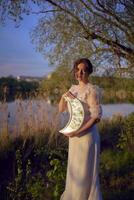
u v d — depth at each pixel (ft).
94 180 15.60
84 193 15.53
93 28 37.99
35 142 29.48
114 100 39.37
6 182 22.35
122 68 38.68
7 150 27.63
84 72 15.39
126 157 27.63
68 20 38.17
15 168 25.13
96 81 38.83
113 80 39.19
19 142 29.40
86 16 37.70
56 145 29.43
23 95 32.19
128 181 22.07
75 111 15.28
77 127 15.23
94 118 15.05
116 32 37.93
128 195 19.65
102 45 38.09
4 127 29.30
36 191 17.84
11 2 36.91
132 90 39.04
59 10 38.06
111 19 37.58
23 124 30.78
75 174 15.51
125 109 60.80
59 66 39.04
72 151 15.58
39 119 31.48
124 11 37.37
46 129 31.32
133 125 32.99
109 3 36.88
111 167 24.71
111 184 21.45
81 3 37.47
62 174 18.44
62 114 32.07
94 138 15.55
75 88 15.71
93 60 38.32
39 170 24.40
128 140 32.27
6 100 29.96
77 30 38.09
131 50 38.42
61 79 38.37
